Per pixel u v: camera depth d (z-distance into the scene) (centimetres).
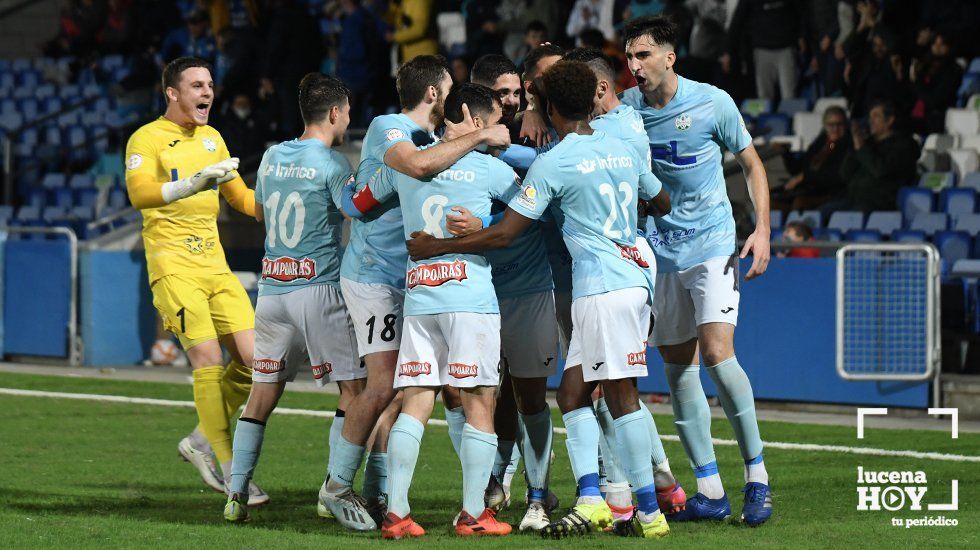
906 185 3070
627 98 1458
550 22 3862
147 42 4831
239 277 3128
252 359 1567
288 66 3672
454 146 1300
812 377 2439
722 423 2214
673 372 1448
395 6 3788
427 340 1319
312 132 1455
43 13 5506
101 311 3119
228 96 3862
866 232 2856
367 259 1384
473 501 1317
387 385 1373
